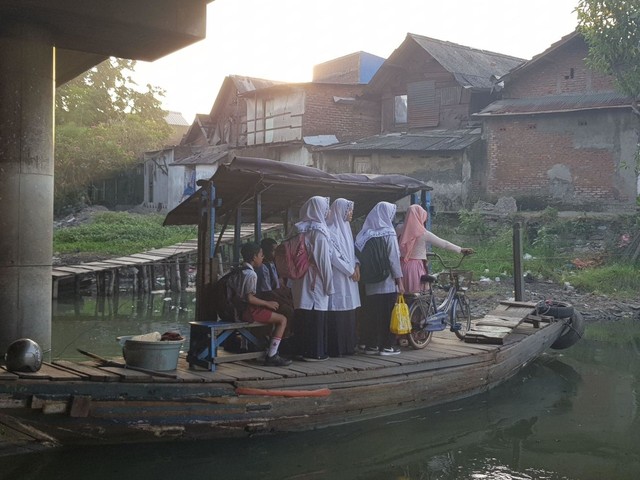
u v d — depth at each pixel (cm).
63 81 1212
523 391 898
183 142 3872
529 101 2347
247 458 632
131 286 1981
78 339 1209
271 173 783
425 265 898
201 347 701
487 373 857
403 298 819
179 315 1518
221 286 748
